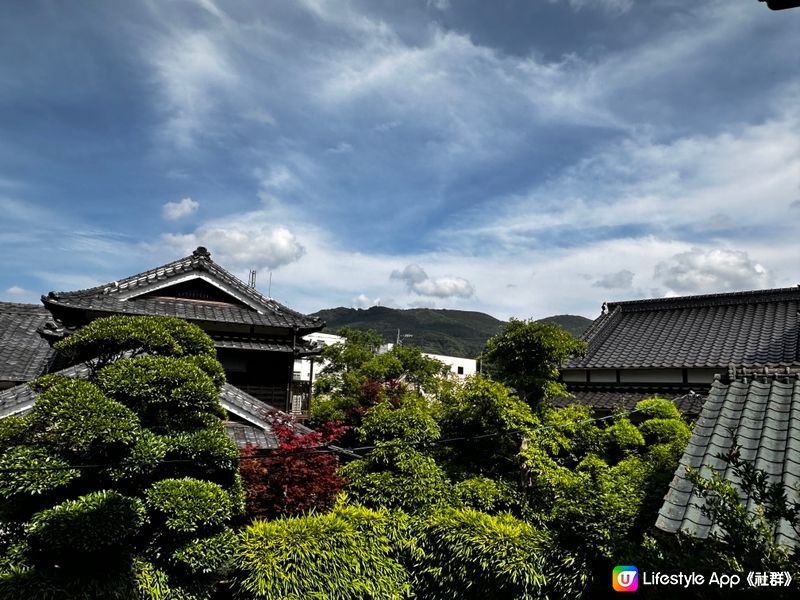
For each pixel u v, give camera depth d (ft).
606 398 55.06
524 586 22.45
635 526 21.27
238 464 24.25
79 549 18.13
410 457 30.48
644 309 68.85
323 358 97.30
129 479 21.09
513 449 34.73
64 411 18.95
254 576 22.35
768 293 59.36
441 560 25.46
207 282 53.78
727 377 24.86
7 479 18.15
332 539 24.53
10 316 55.67
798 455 18.95
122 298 49.34
